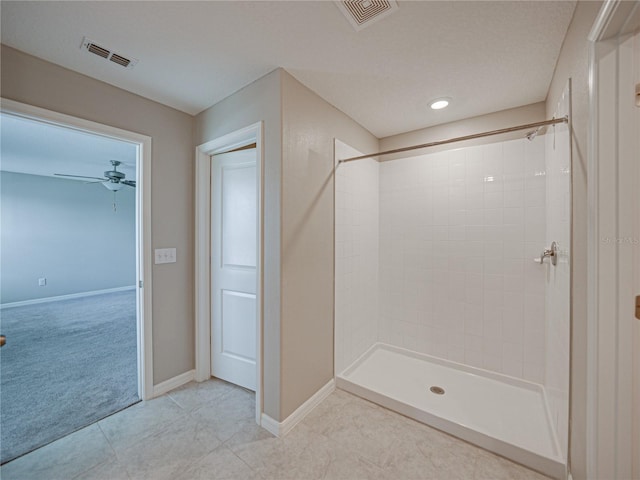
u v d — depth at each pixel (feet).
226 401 6.72
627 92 3.10
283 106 5.58
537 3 3.99
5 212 16.40
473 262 7.80
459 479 4.61
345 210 7.68
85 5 3.98
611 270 3.21
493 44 4.87
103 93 5.97
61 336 11.33
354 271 8.14
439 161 8.30
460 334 8.02
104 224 20.33
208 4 3.99
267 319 5.77
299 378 6.06
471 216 7.82
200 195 7.54
